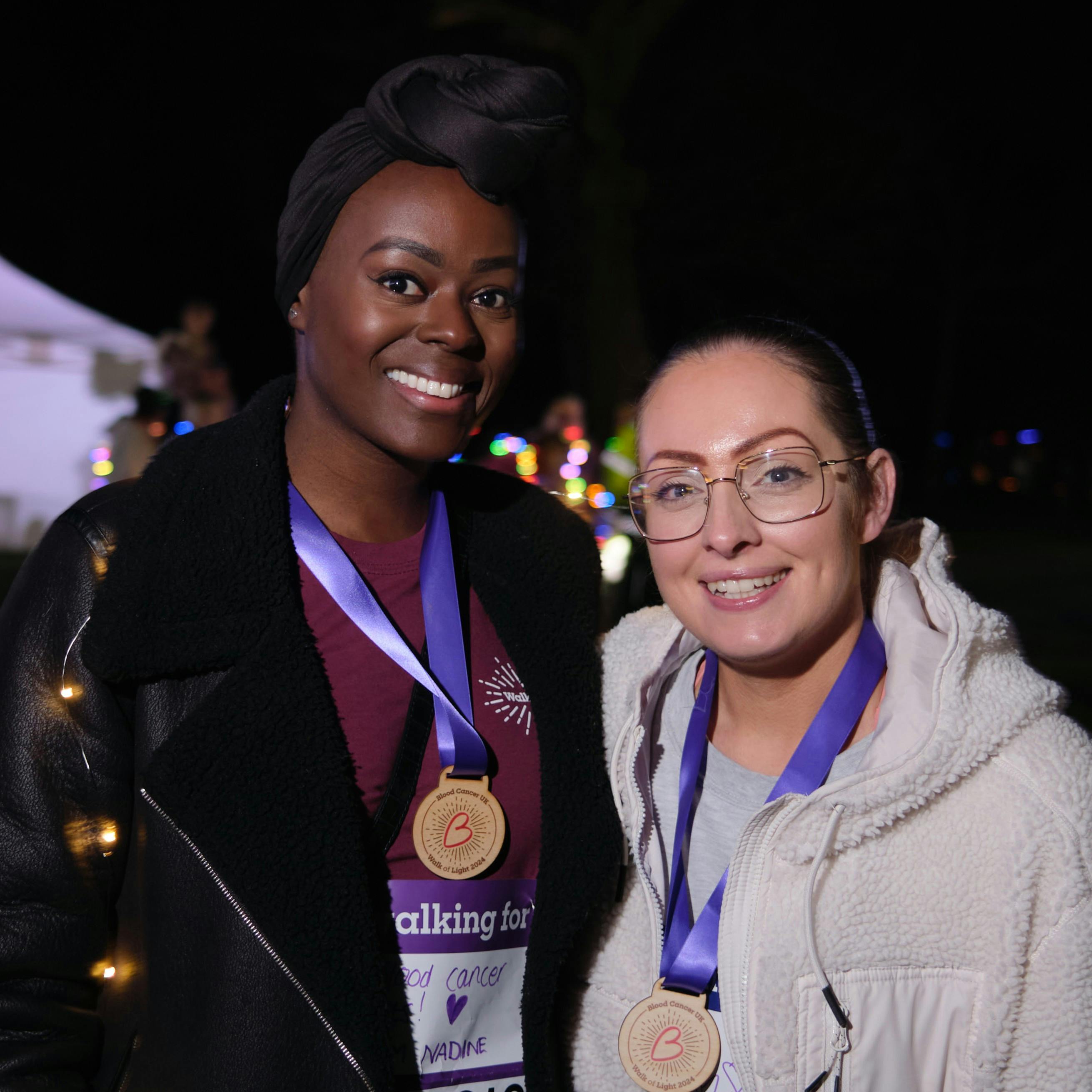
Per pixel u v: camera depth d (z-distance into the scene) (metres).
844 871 1.48
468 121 1.42
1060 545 21.16
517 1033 1.55
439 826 1.49
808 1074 1.47
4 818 1.34
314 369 1.53
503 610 1.66
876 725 1.52
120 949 1.43
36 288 10.44
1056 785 1.44
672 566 1.57
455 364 1.47
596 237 12.77
